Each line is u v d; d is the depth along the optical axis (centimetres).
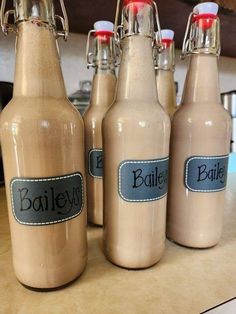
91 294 24
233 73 93
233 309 23
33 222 22
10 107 21
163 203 28
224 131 29
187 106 30
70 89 66
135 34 24
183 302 23
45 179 22
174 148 31
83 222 25
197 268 28
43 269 23
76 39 64
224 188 31
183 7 48
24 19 21
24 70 21
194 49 29
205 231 31
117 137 25
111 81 35
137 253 27
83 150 24
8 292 24
